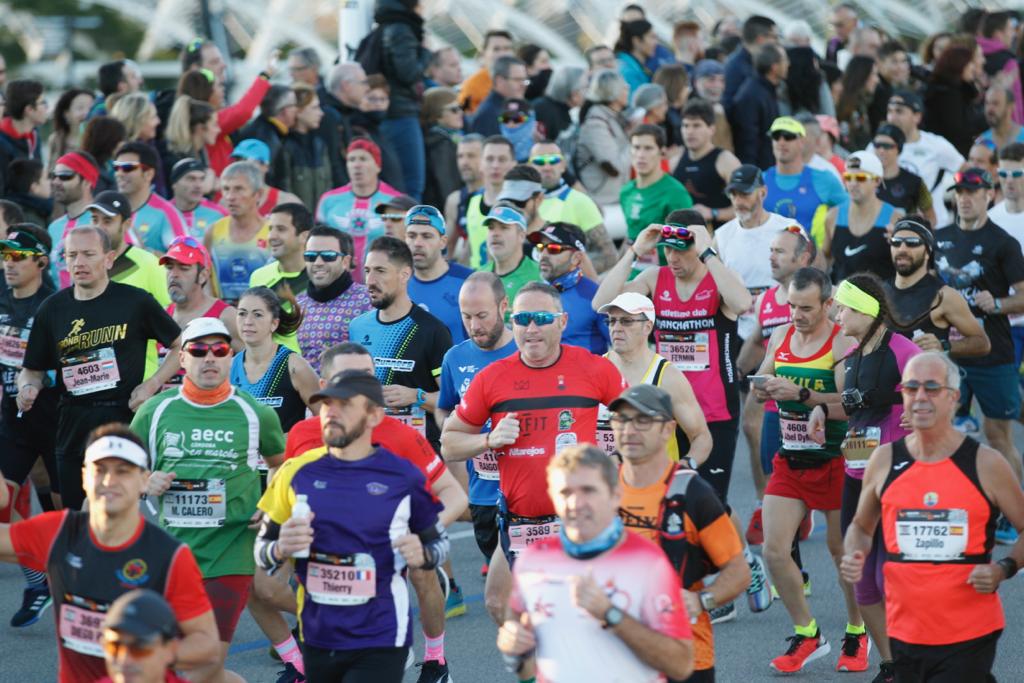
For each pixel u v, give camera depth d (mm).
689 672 13547
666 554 15320
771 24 46469
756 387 22562
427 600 21016
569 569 13594
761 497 29031
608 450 21672
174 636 12422
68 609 15078
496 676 22234
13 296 26875
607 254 32375
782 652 23203
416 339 24141
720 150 38250
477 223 33219
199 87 39219
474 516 22594
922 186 38000
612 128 41406
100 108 40438
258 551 17000
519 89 42938
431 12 85062
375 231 34531
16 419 26516
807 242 27688
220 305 26781
